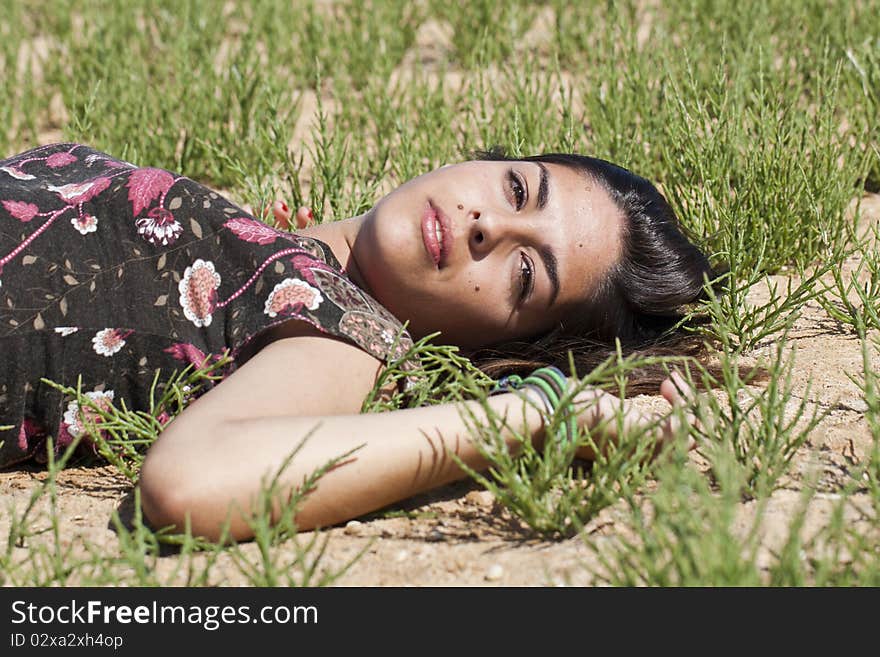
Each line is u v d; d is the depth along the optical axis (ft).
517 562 8.25
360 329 9.49
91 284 9.77
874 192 16.84
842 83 18.98
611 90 17.95
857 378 11.07
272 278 9.57
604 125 17.51
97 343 9.68
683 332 11.92
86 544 8.11
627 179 11.35
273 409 8.77
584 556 8.25
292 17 24.50
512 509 8.59
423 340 9.59
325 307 9.43
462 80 19.15
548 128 17.62
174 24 23.29
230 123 19.48
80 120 18.45
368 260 10.47
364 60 22.07
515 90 19.30
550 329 11.10
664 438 9.34
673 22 23.11
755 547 7.22
